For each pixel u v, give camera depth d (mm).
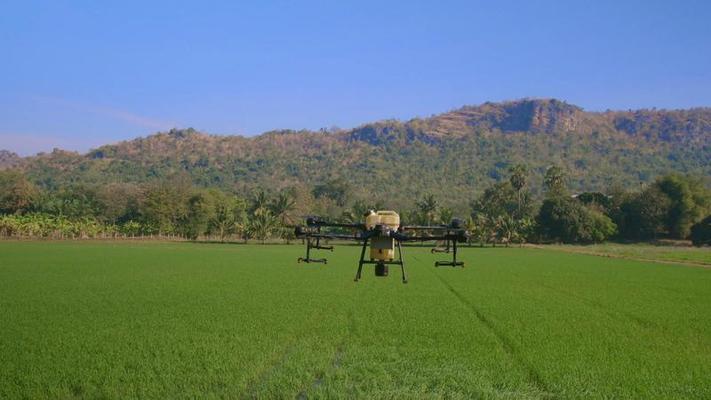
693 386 15930
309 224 13688
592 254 91062
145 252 76000
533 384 15977
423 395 14500
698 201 129750
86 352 18641
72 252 72500
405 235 13508
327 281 42562
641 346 20859
